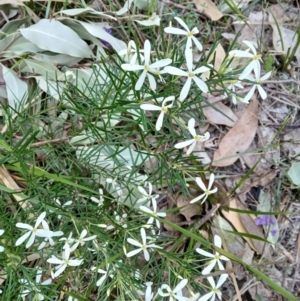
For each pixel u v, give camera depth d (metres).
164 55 0.17
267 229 0.26
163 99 0.17
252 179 0.27
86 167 0.22
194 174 0.25
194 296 0.18
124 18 0.25
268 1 0.28
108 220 0.21
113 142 0.20
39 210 0.19
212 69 0.15
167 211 0.23
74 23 0.25
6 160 0.20
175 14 0.24
